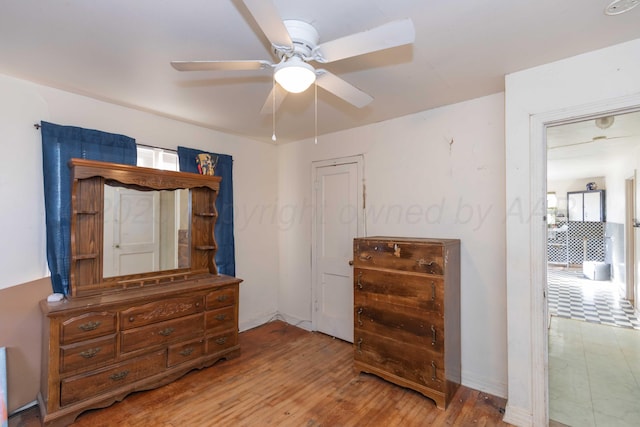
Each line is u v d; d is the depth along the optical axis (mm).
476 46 1703
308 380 2494
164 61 1872
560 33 1582
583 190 6668
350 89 1714
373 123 3102
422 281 2223
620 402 2223
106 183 2484
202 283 2707
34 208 2189
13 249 2092
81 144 2355
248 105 2607
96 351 2057
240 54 1796
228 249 3375
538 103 1925
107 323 2109
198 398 2232
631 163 4012
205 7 1378
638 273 3967
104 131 2506
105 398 2068
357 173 3232
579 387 2422
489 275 2385
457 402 2225
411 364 2275
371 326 2508
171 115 2855
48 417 1858
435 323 2158
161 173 2643
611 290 5262
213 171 3088
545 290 1940
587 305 4488
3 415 1794
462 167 2531
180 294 2482
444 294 2137
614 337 3375
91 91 2316
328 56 1425
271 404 2172
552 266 7238
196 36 1610
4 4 1337
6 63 1897
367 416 2053
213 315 2705
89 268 2385
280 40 1299
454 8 1379
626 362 2818
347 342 3279
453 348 2312
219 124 3133
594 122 2590
